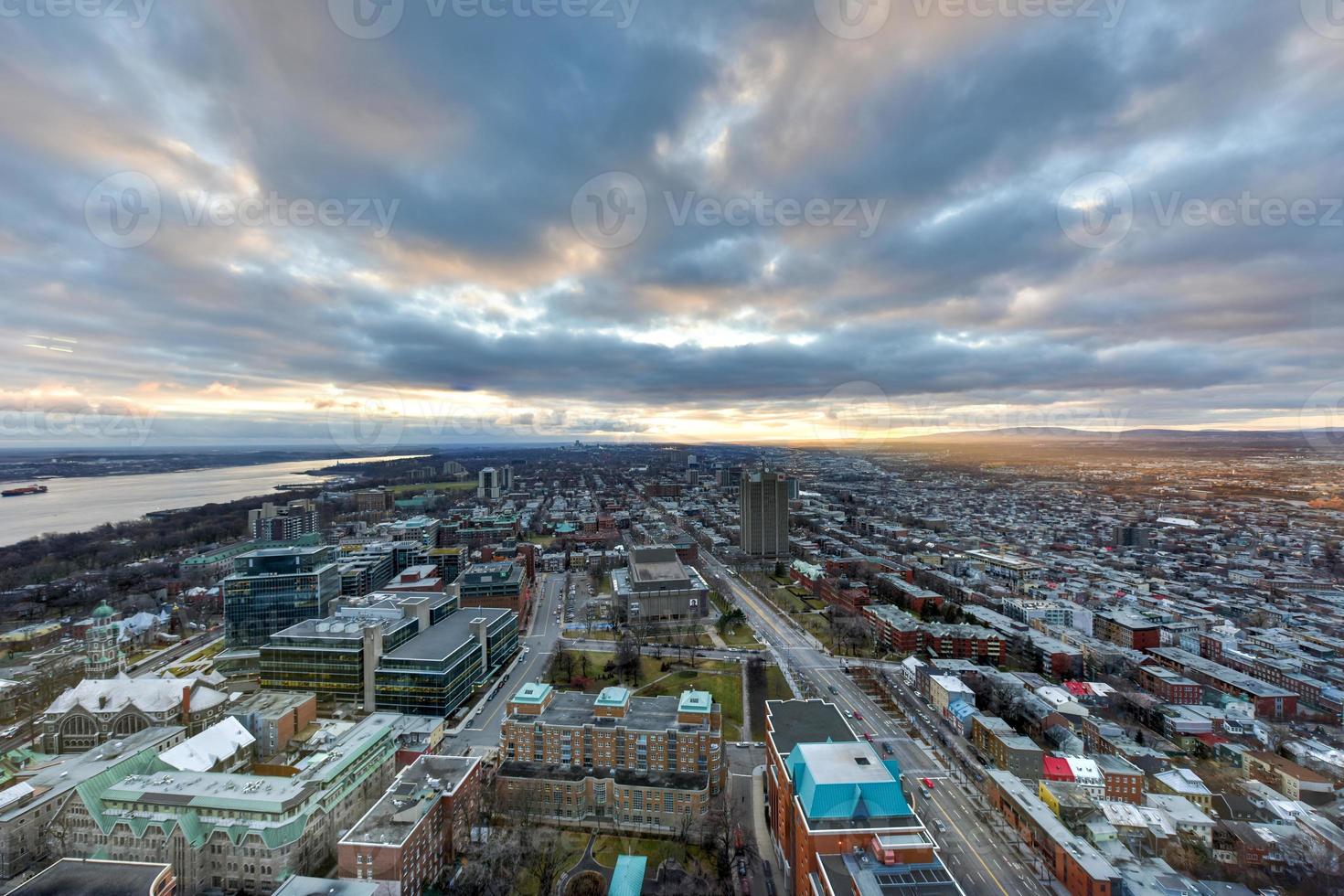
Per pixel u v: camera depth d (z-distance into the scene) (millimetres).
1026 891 169375
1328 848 178750
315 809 178750
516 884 168375
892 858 143875
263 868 166875
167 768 195875
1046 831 181375
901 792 158750
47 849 176125
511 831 183875
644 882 170000
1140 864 170875
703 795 195625
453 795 178375
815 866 150750
